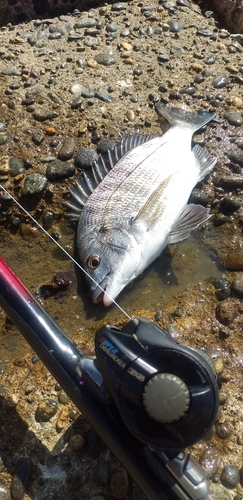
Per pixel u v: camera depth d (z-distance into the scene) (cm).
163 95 42
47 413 28
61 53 45
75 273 34
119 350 20
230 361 30
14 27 48
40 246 36
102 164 37
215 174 38
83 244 33
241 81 43
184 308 32
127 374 19
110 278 32
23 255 35
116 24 47
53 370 23
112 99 41
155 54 45
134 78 43
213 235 36
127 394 19
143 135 38
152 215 33
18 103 40
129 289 34
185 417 18
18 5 50
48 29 47
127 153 37
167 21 48
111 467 26
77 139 39
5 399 28
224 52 45
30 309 24
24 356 30
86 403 22
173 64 44
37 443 27
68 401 28
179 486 20
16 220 36
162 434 19
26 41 46
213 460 26
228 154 38
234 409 28
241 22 49
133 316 32
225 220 36
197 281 34
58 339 24
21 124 39
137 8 49
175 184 35
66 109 40
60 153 38
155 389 19
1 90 41
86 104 40
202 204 37
